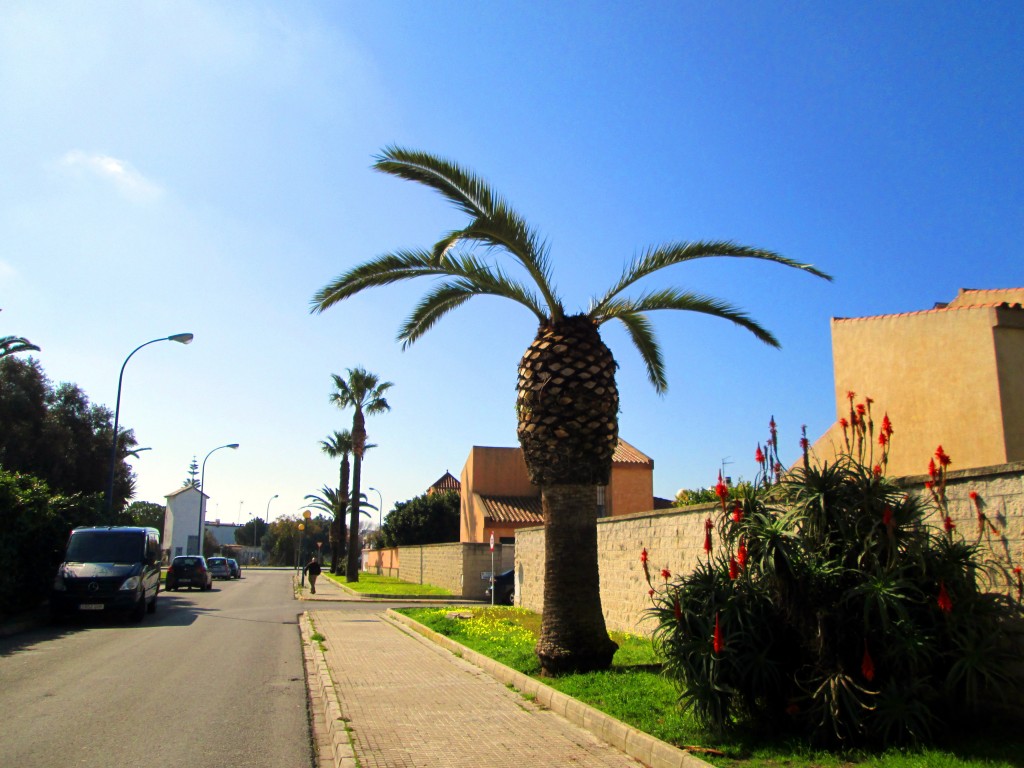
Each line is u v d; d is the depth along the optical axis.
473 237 10.00
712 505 11.62
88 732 7.56
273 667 12.01
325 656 12.75
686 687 6.74
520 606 22.53
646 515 14.06
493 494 39.16
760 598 6.62
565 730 7.48
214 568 52.56
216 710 8.69
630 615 14.56
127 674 11.09
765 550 6.34
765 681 6.45
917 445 13.54
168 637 15.77
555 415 9.90
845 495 6.39
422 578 41.31
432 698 9.10
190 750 6.96
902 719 5.84
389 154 9.94
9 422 30.44
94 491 34.69
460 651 12.94
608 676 9.22
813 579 6.25
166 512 84.00
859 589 5.98
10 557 16.97
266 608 24.80
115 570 18.33
